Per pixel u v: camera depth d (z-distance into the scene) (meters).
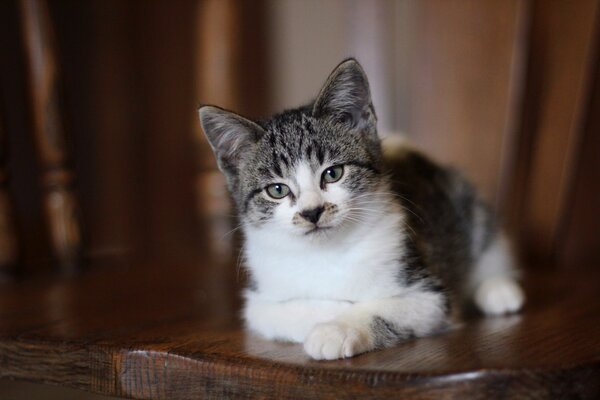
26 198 0.75
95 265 0.72
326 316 0.45
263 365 0.40
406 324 0.45
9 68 0.74
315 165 0.47
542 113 0.67
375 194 0.48
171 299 0.57
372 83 0.75
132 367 0.43
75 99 0.81
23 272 0.67
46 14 0.64
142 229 0.88
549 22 0.66
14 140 0.75
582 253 0.69
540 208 0.68
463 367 0.38
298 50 0.80
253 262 0.49
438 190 0.55
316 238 0.46
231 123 0.49
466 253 0.55
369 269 0.47
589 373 0.37
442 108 0.71
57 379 0.45
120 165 0.86
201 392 0.41
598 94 0.67
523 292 0.55
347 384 0.38
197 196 0.73
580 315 0.49
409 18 0.74
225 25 0.68
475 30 0.69
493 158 0.69
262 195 0.48
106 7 0.83
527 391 0.37
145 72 0.85
